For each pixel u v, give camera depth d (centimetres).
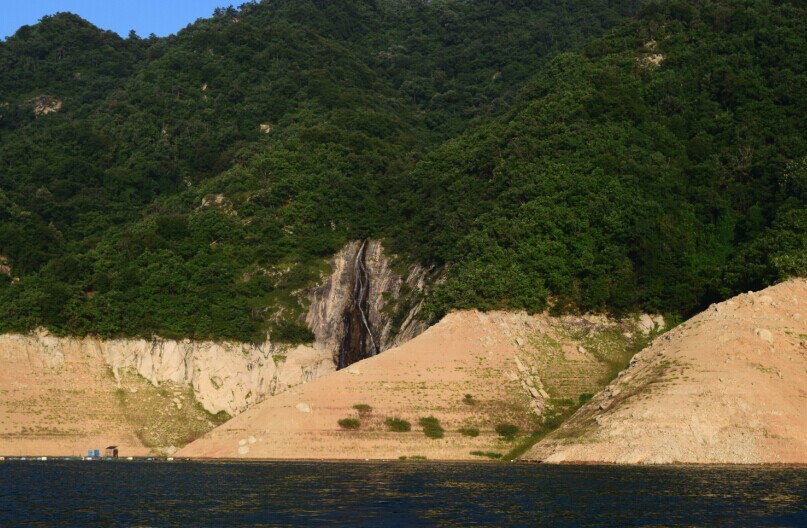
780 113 16938
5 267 17300
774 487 8081
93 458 12681
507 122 19012
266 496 8000
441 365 12519
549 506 7281
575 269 14238
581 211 14988
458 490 8194
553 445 10919
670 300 14125
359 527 6550
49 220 19775
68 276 16150
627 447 10175
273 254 17025
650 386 10725
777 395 10319
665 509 7075
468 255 14975
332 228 17925
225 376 14862
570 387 12525
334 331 16400
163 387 14588
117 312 14888
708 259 14850
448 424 11738
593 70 18700
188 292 15650
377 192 18650
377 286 17062
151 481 9231
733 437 10006
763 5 19538
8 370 13900
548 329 13512
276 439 11719
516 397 12212
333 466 10494
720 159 16450
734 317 11456
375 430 11638
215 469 10356
